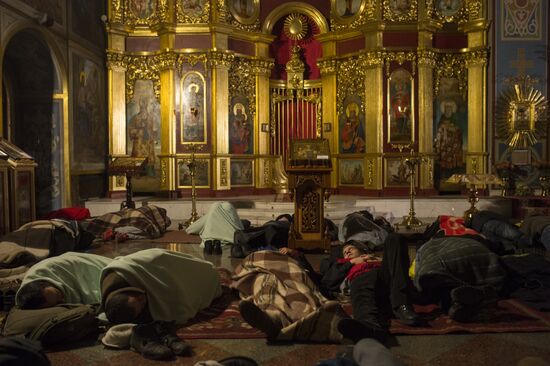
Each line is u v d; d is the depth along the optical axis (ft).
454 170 48.29
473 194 35.12
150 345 13.04
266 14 50.80
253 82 50.24
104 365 12.52
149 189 49.11
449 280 16.43
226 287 19.44
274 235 27.09
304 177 27.89
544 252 24.58
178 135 47.50
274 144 52.31
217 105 47.03
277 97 52.19
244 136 49.62
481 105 46.80
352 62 49.08
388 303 16.34
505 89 46.39
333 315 14.03
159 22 47.55
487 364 12.26
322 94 51.49
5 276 20.07
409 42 47.01
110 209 43.16
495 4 46.32
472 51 46.85
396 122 47.01
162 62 47.67
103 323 14.96
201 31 47.37
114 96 48.29
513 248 24.16
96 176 47.09
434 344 13.57
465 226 25.36
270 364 12.49
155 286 15.37
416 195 46.57
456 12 48.03
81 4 43.93
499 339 13.92
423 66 46.60
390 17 47.09
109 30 47.83
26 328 13.89
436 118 48.03
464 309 15.07
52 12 38.47
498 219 25.75
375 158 47.06
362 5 48.34
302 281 16.71
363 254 19.38
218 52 46.73
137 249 28.84
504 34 46.37
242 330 14.87
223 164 47.47
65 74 40.52
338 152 50.49
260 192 50.21
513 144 45.70
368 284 15.65
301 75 51.96
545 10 46.29
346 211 40.57
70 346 13.82
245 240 26.45
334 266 19.07
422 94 46.73
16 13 33.47
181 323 15.52
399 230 34.88
